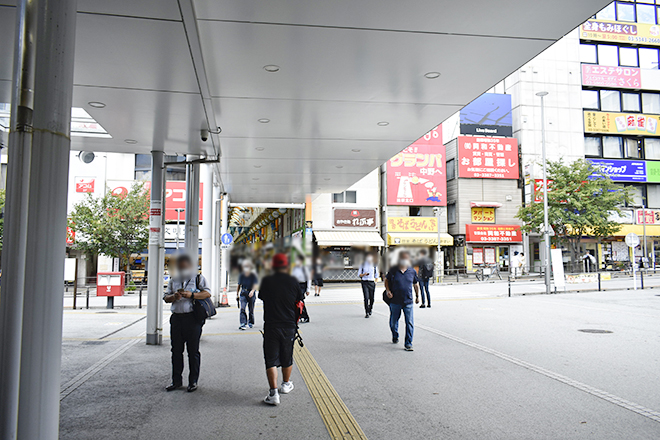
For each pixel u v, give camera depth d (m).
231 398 5.43
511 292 20.39
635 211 39.47
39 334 3.18
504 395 5.45
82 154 30.88
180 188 31.44
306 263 12.12
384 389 5.74
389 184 33.72
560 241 33.03
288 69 7.15
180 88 6.90
